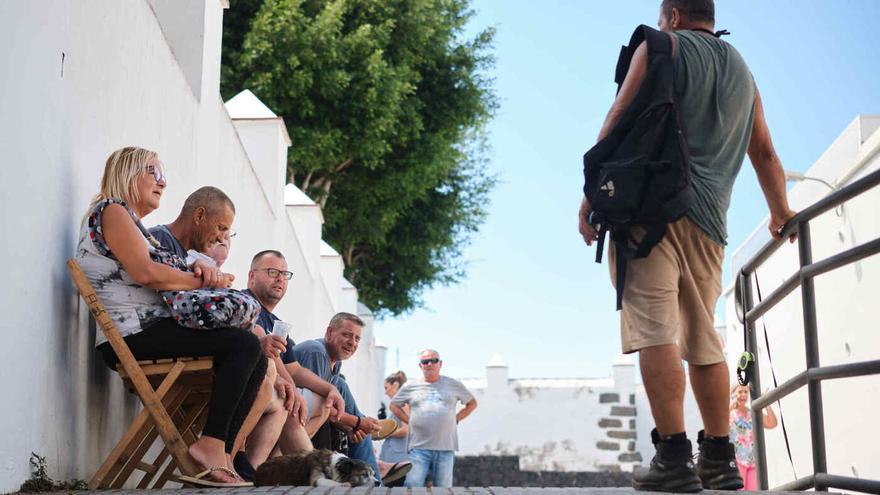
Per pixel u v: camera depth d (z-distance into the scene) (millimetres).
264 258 7270
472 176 30484
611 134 4676
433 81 26672
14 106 4344
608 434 30844
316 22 22984
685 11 4980
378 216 26500
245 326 5078
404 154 26219
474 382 31688
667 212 4527
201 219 5684
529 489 4562
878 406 8383
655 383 4539
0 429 4180
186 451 4895
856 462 8953
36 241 4602
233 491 4398
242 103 12328
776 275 12273
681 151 4566
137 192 5238
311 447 6465
